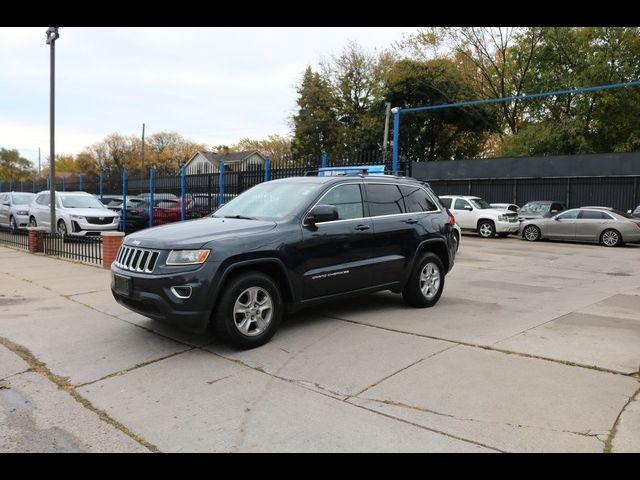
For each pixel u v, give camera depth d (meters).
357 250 6.33
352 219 6.39
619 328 6.18
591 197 23.72
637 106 32.88
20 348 5.64
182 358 5.25
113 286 5.77
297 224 5.86
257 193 6.86
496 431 3.62
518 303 7.69
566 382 4.44
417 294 7.11
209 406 4.14
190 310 5.10
